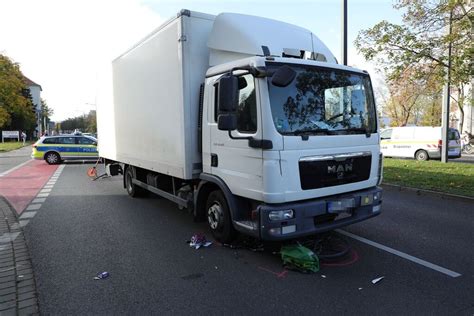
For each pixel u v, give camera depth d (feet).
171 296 12.76
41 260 16.29
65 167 59.88
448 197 28.81
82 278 14.35
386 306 11.87
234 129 14.44
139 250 17.51
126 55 26.17
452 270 14.73
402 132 66.03
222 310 11.76
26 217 24.26
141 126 23.91
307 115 14.90
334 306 11.91
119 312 11.74
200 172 18.47
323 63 15.85
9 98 173.68
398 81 35.45
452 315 11.30
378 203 17.06
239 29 16.57
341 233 19.58
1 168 58.44
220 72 16.48
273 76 13.78
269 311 11.66
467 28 29.32
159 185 23.79
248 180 14.94
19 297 12.73
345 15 38.78
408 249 17.15
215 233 18.04
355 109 16.58
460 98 49.19
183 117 17.94
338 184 15.53
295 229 14.24
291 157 14.15
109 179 43.86
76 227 21.68
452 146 65.10
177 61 18.25
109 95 31.53
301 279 13.99
